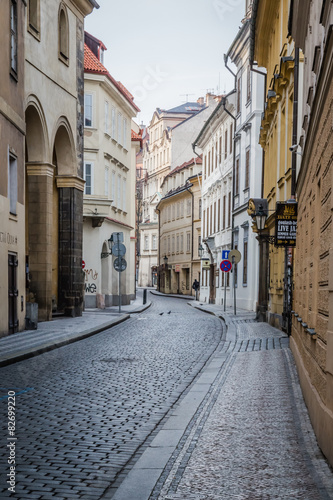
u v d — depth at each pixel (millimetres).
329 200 5906
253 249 34469
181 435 6934
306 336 8938
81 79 28422
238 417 7785
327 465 5539
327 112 6215
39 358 13875
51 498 4922
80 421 7691
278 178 22078
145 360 13672
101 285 38562
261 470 5473
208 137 53906
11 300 18734
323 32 6934
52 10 24375
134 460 6062
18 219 19125
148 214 108750
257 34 27969
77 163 27828
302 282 10672
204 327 23406
